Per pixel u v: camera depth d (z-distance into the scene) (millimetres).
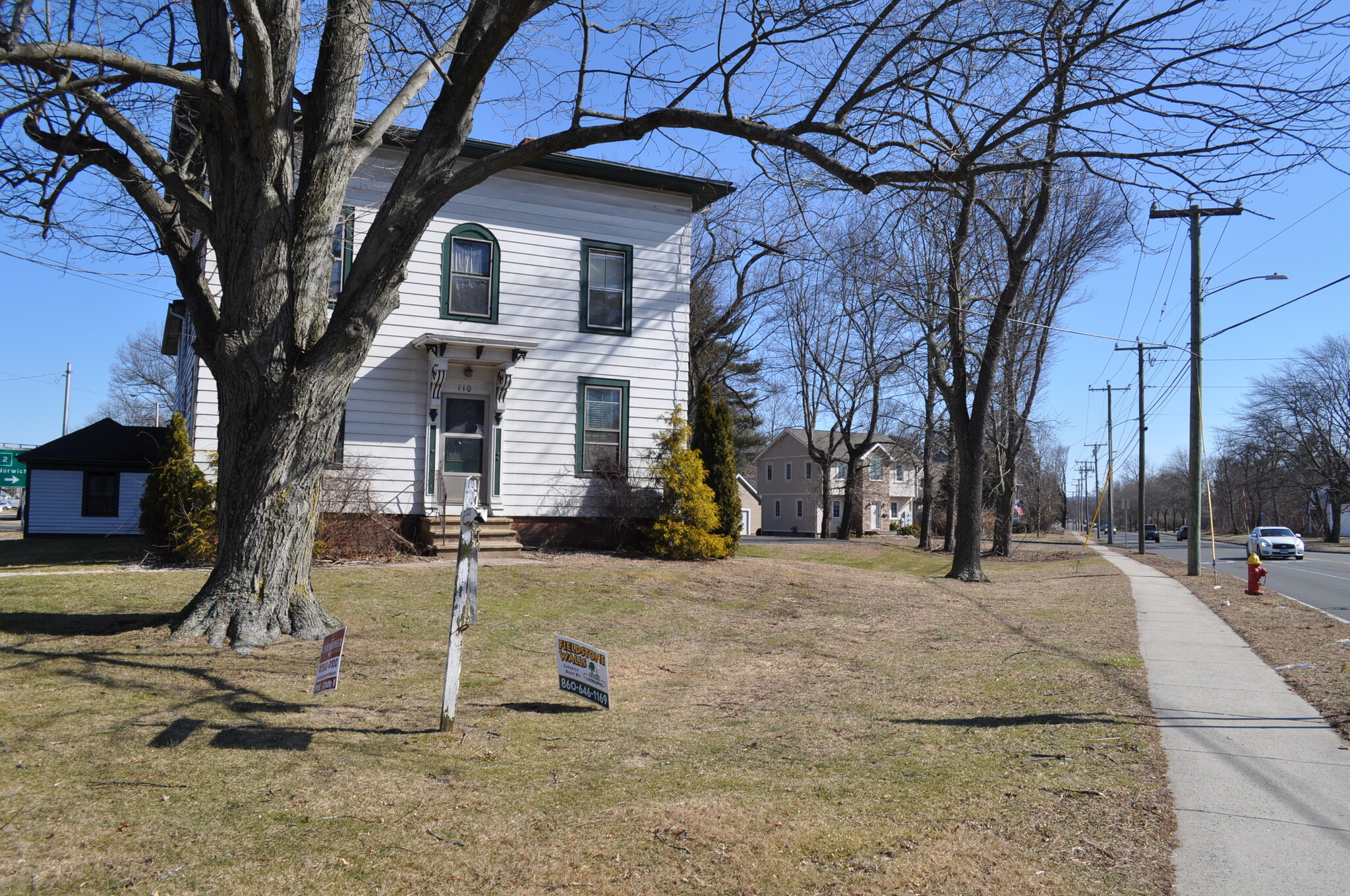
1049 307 29750
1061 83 8102
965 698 7719
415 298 16578
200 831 4285
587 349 18062
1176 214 12016
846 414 45281
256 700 6523
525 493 17359
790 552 28312
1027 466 63156
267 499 8258
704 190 18875
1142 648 10586
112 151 8641
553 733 6289
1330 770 5680
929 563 28719
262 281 8188
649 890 3748
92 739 5492
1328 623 13148
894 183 8023
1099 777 5441
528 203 17641
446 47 8578
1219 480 96688
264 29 7301
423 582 12445
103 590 10367
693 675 8828
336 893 3688
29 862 3887
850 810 4734
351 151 8797
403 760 5457
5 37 6664
